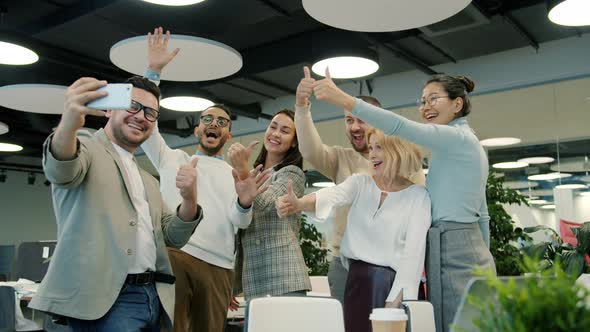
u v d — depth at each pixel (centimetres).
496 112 707
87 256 176
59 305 172
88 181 182
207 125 304
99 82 158
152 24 534
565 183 656
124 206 189
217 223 279
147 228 199
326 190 225
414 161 228
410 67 737
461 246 208
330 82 213
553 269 72
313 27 633
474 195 212
